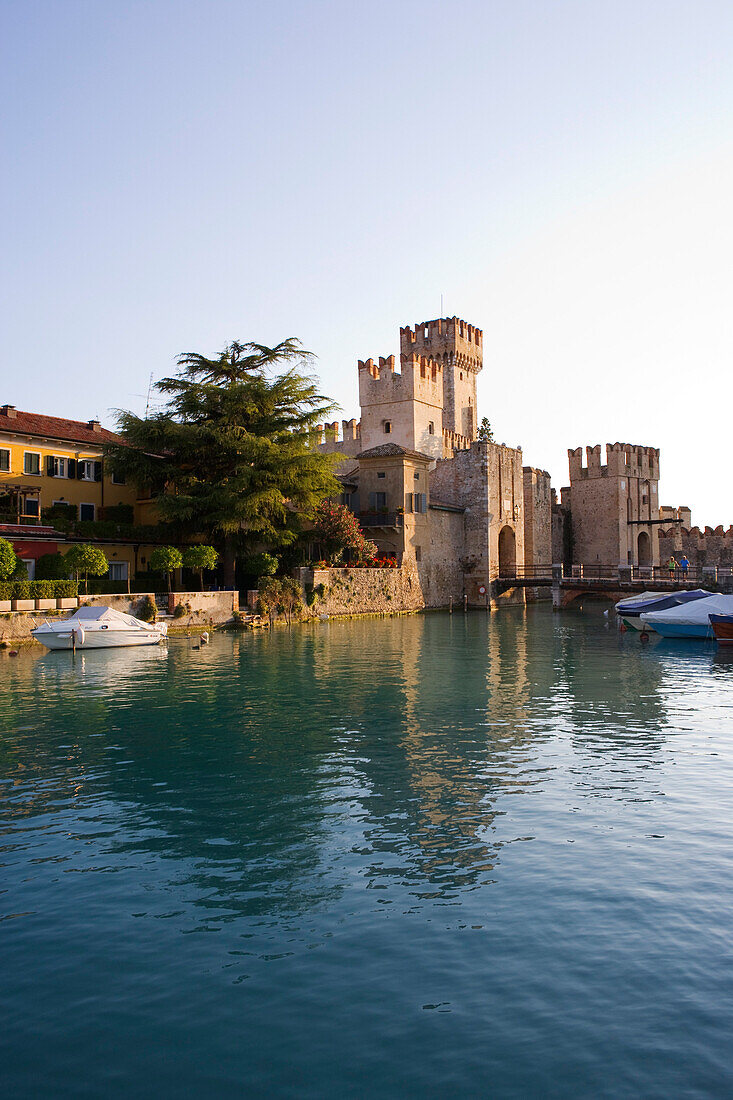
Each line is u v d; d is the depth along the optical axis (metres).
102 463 56.56
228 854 11.75
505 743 18.27
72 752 17.67
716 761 16.55
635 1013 7.63
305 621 54.50
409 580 66.31
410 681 27.73
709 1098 6.46
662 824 12.73
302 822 13.02
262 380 57.41
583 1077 6.74
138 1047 7.31
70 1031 7.57
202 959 8.82
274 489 51.78
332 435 91.75
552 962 8.58
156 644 40.62
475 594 75.56
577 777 15.40
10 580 40.66
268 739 18.83
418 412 84.38
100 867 11.34
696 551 91.62
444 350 101.94
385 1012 7.73
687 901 9.95
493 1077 6.77
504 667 31.48
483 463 75.88
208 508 52.88
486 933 9.23
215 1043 7.34
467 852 11.66
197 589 55.34
